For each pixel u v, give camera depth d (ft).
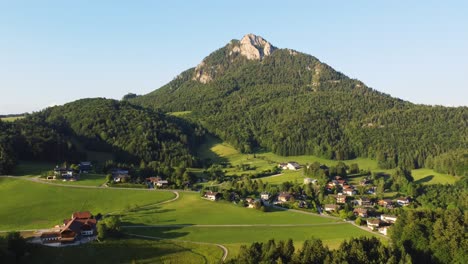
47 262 384.47
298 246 450.30
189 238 483.10
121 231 479.41
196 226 539.29
